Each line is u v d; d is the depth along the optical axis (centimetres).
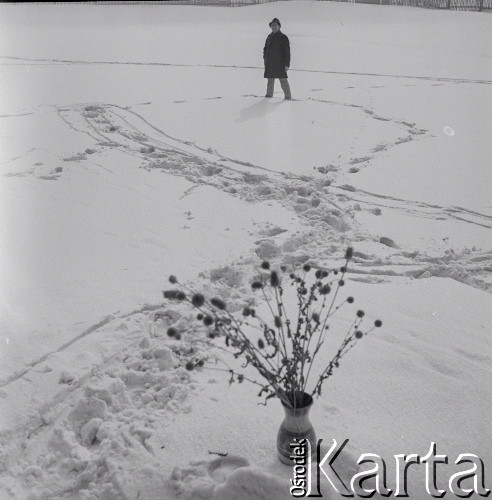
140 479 313
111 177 793
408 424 350
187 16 2516
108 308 484
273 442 330
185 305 484
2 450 342
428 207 708
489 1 2722
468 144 939
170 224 651
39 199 721
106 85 1307
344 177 800
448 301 494
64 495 319
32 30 2100
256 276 532
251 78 1389
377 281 532
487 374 397
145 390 394
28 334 449
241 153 893
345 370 397
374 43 1883
